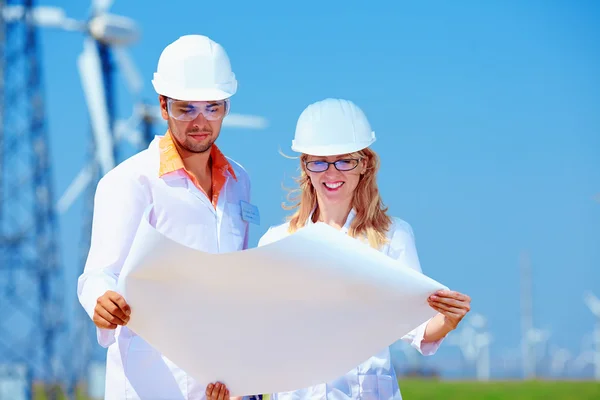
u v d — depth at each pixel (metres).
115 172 7.34
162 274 6.25
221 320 6.53
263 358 6.71
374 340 6.69
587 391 44.06
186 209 7.42
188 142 7.27
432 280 6.38
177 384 7.26
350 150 7.19
